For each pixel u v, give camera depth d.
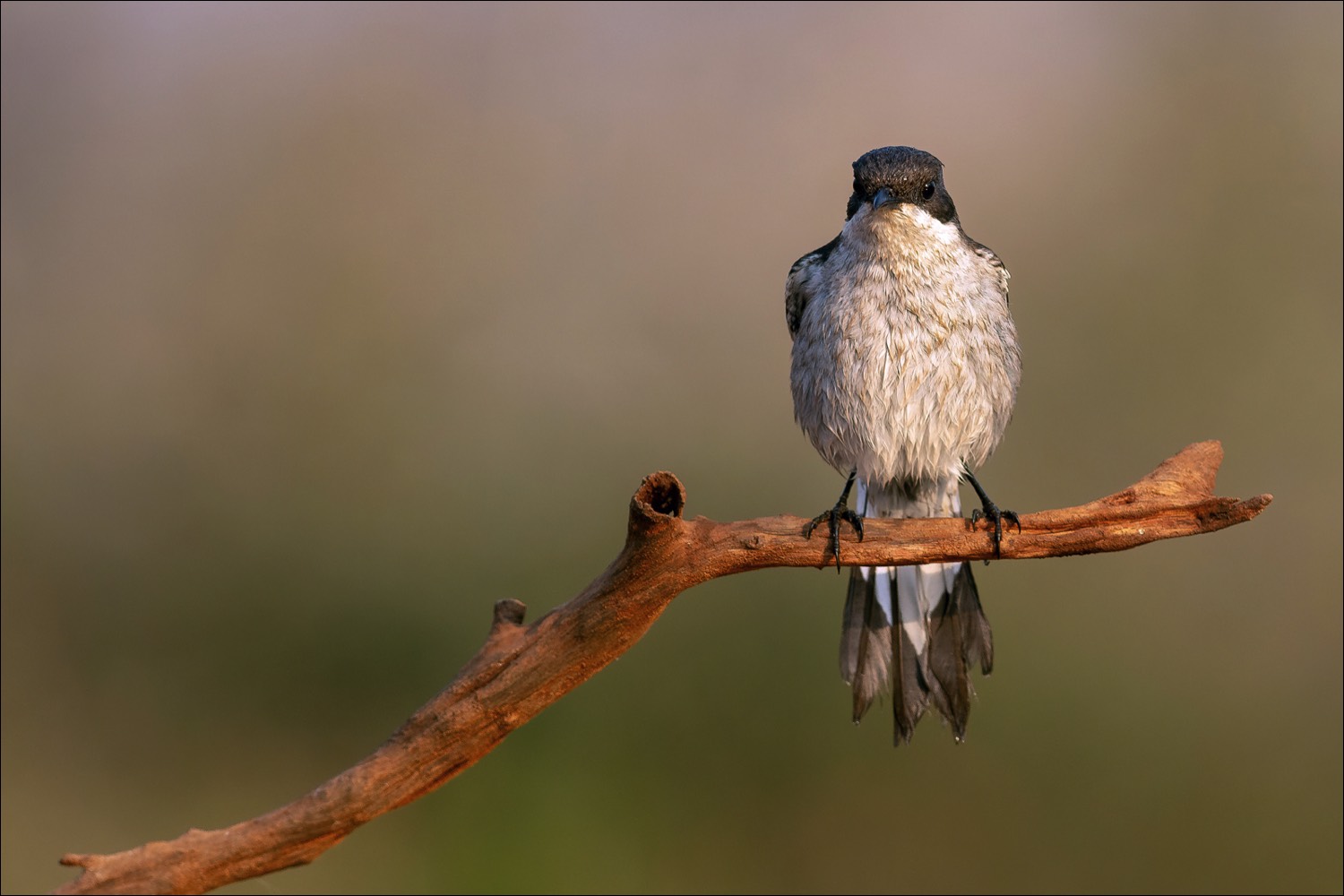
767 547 7.21
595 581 6.95
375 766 6.61
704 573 7.12
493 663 6.84
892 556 7.51
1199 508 7.50
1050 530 7.55
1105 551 7.59
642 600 6.96
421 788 6.72
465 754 6.77
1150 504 7.51
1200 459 7.67
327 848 6.62
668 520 6.73
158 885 6.21
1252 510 7.34
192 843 6.27
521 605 7.06
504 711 6.83
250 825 6.38
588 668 6.91
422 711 6.72
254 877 6.42
